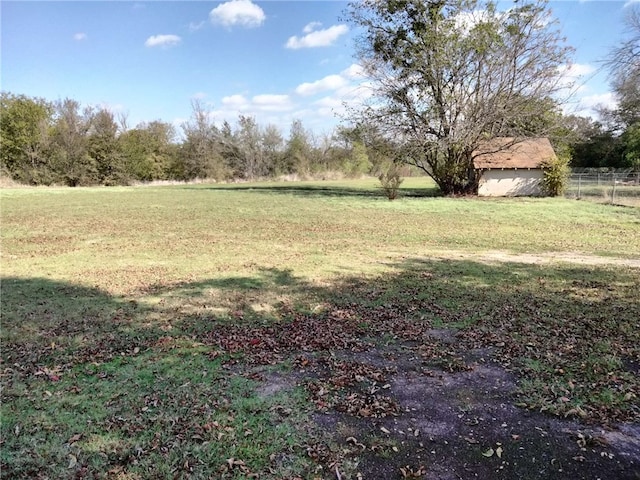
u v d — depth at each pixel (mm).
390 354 4867
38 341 5289
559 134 27797
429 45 26375
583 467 2945
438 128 28000
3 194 32750
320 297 7086
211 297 7133
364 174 64312
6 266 9539
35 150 46531
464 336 5336
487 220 16922
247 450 3143
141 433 3365
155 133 57312
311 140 65250
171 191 36875
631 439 3240
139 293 7398
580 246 11492
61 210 21625
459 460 3037
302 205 23281
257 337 5379
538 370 4375
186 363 4648
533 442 3227
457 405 3773
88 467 2969
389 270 8961
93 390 4066
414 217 18062
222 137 60844
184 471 2924
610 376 4203
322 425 3479
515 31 25438
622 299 6734
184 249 11492
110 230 14945
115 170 50094
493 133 27125
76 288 7715
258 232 14367
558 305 6477
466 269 8930
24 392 4027
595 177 31984
